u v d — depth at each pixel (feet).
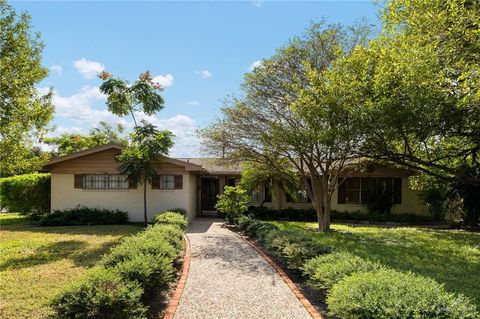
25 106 36.17
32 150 43.91
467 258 31.71
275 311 17.25
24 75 35.99
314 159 47.62
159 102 58.03
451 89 32.37
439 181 58.80
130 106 57.62
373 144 40.01
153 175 53.21
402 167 56.95
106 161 58.34
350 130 37.35
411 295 12.42
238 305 18.10
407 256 31.94
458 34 27.35
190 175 60.44
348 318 12.90
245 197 54.24
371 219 65.00
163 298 19.27
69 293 13.93
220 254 31.40
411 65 31.50
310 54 47.26
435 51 30.40
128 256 19.57
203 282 22.31
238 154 49.32
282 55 47.67
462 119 36.09
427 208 67.97
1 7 35.29
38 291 20.66
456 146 47.44
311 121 38.96
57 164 58.90
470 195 56.70
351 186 69.05
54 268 26.21
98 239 39.65
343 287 14.10
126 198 58.23
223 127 47.78
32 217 62.44
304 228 52.70
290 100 42.75
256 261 28.58
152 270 18.12
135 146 53.67
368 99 34.47
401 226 60.34
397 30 37.09
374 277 14.43
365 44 46.39
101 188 58.54
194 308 17.63
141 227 50.62
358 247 35.81
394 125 35.01
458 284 22.58
